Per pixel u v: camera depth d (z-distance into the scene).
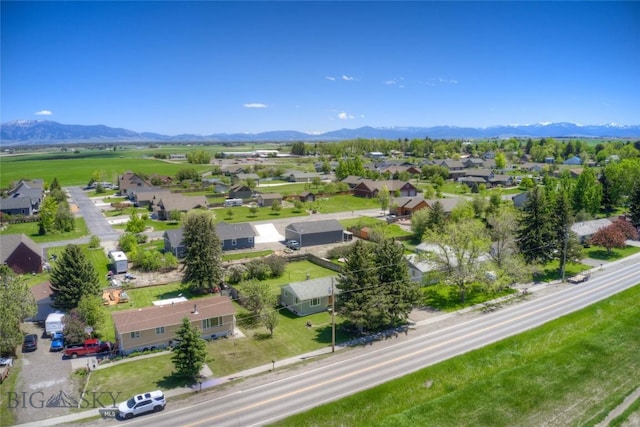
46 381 41.47
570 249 71.38
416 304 55.53
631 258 80.75
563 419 36.81
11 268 69.38
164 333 49.16
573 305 58.81
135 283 68.06
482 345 47.97
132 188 144.25
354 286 50.56
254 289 56.66
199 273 63.16
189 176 178.88
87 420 35.56
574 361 45.66
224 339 50.91
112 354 47.34
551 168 197.12
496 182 169.00
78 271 56.84
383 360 45.03
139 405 36.03
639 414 37.22
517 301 61.03
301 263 80.06
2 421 35.16
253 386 40.47
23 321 55.19
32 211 120.94
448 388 41.19
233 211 123.12
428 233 70.44
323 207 129.38
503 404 38.75
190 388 40.34
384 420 36.56
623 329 52.41
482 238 62.34
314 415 36.16
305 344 49.19
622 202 124.50
